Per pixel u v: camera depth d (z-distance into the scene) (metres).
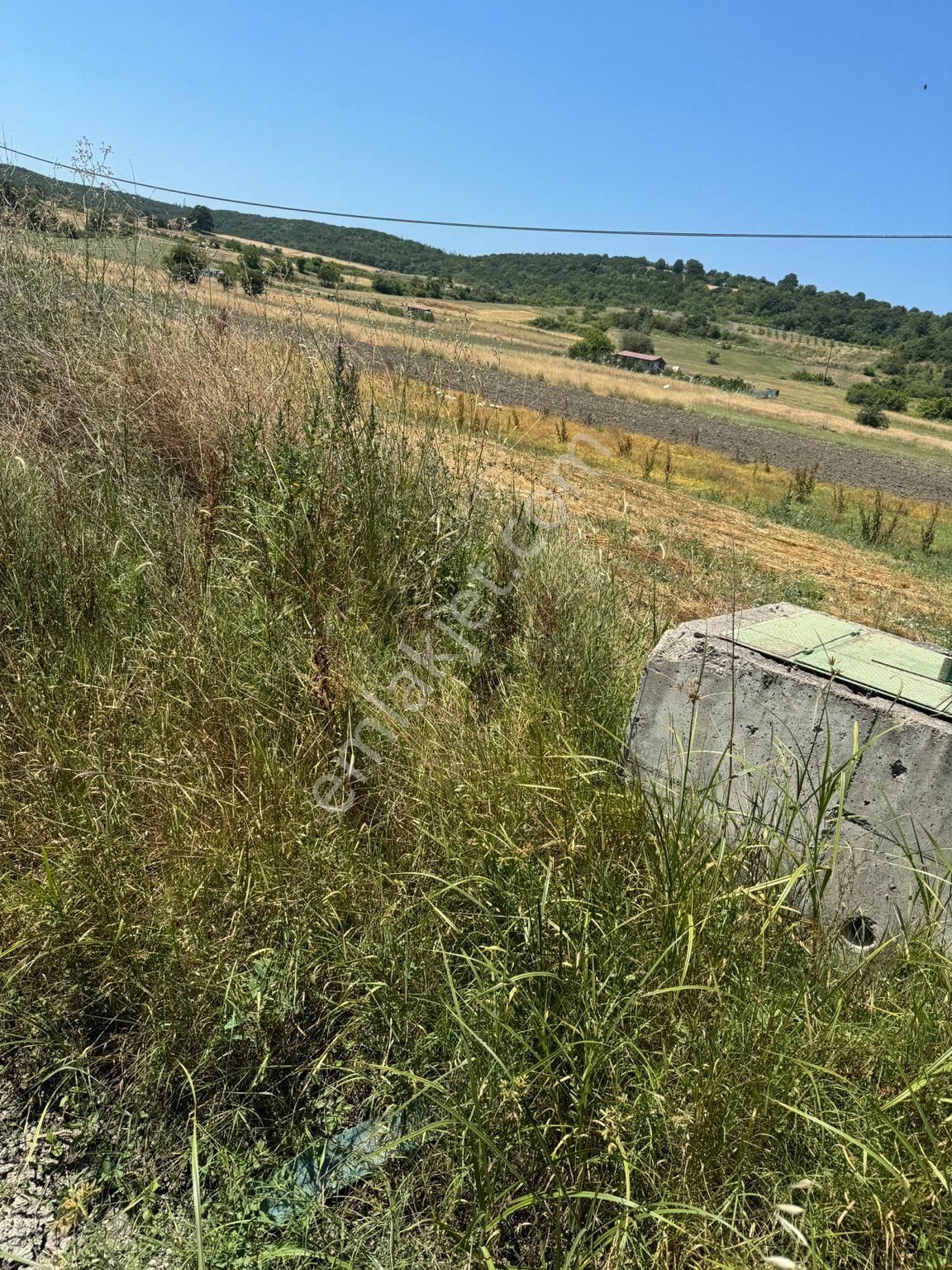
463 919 2.47
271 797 2.71
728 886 2.36
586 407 36.22
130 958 2.22
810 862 2.38
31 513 3.66
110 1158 1.93
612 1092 1.96
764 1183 1.87
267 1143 2.00
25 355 4.84
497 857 2.52
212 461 4.38
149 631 3.33
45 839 2.53
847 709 2.58
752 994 2.11
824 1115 1.95
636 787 2.68
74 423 4.70
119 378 4.74
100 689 2.98
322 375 4.91
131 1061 2.13
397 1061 2.16
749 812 2.78
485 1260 1.65
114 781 2.70
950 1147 1.83
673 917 2.23
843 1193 1.80
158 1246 1.74
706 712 2.89
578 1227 1.82
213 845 2.57
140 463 4.51
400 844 2.76
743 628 3.13
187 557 3.73
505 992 2.14
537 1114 1.96
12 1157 1.91
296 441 4.28
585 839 2.52
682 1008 2.10
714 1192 1.83
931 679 2.74
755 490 22.02
